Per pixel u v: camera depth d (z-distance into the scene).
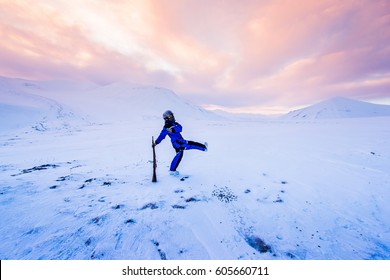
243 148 12.22
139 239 3.13
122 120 79.69
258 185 5.72
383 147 11.62
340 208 4.63
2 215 3.42
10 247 2.71
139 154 12.00
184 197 4.67
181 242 3.18
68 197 4.36
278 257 3.08
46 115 55.94
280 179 6.29
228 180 6.00
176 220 3.73
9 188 4.73
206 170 6.98
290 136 19.59
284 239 3.52
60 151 14.56
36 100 70.88
